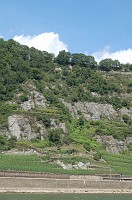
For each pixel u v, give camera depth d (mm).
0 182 106438
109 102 190750
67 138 155250
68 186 115250
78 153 147125
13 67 181500
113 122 180000
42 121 159000
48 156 138250
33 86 176125
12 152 139875
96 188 119188
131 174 136125
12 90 169250
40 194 106500
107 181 121625
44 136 154500
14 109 160000
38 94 172875
